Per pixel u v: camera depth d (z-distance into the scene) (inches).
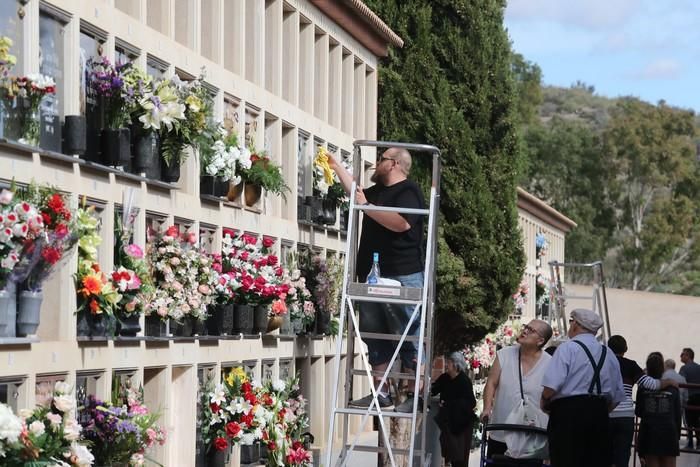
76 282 471.5
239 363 661.9
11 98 428.8
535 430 554.6
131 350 528.4
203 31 629.3
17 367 428.5
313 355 791.1
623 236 3545.8
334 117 859.4
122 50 525.7
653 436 894.4
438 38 1158.3
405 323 607.2
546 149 3479.3
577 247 3437.5
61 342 461.1
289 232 739.4
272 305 674.8
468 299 1180.5
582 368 549.0
